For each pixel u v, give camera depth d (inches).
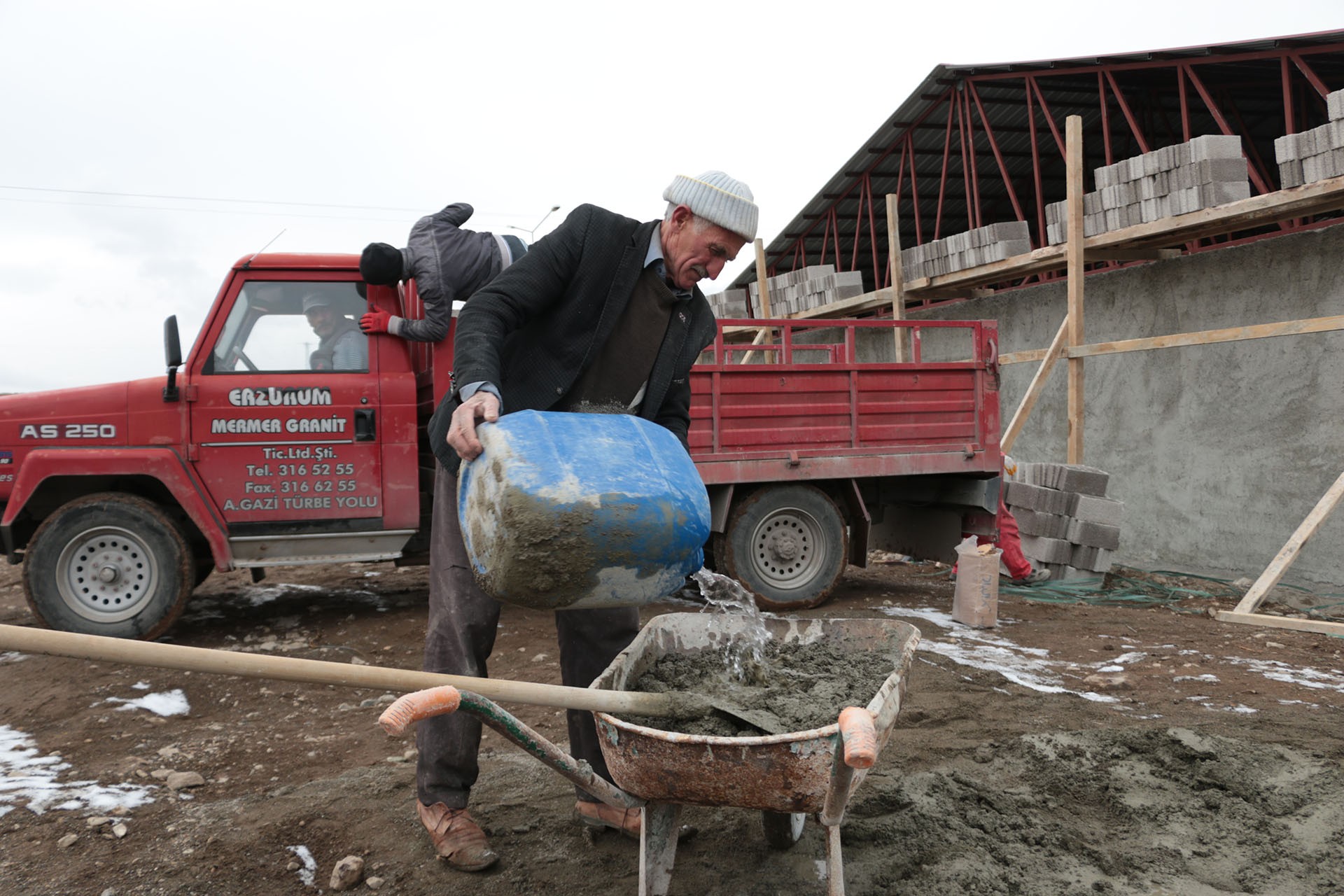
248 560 230.1
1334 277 304.5
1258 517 329.1
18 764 148.3
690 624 116.4
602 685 92.2
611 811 117.3
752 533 267.4
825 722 89.7
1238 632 246.5
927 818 122.4
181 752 154.9
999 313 453.7
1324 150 275.4
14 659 209.8
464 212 232.1
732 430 263.9
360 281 236.8
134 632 218.1
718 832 119.8
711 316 118.2
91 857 114.7
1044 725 161.9
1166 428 363.3
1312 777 138.0
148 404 223.8
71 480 230.8
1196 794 132.5
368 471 234.4
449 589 111.3
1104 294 392.5
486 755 150.3
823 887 105.3
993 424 291.7
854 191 591.8
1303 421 314.7
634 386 108.2
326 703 184.9
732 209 100.7
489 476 79.9
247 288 231.0
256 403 228.2
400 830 121.3
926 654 212.8
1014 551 308.3
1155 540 367.9
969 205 490.9
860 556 282.4
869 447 278.2
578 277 103.0
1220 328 342.3
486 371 92.2
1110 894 105.5
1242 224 319.6
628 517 77.8
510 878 108.3
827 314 546.3
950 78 482.0
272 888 107.6
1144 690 186.5
